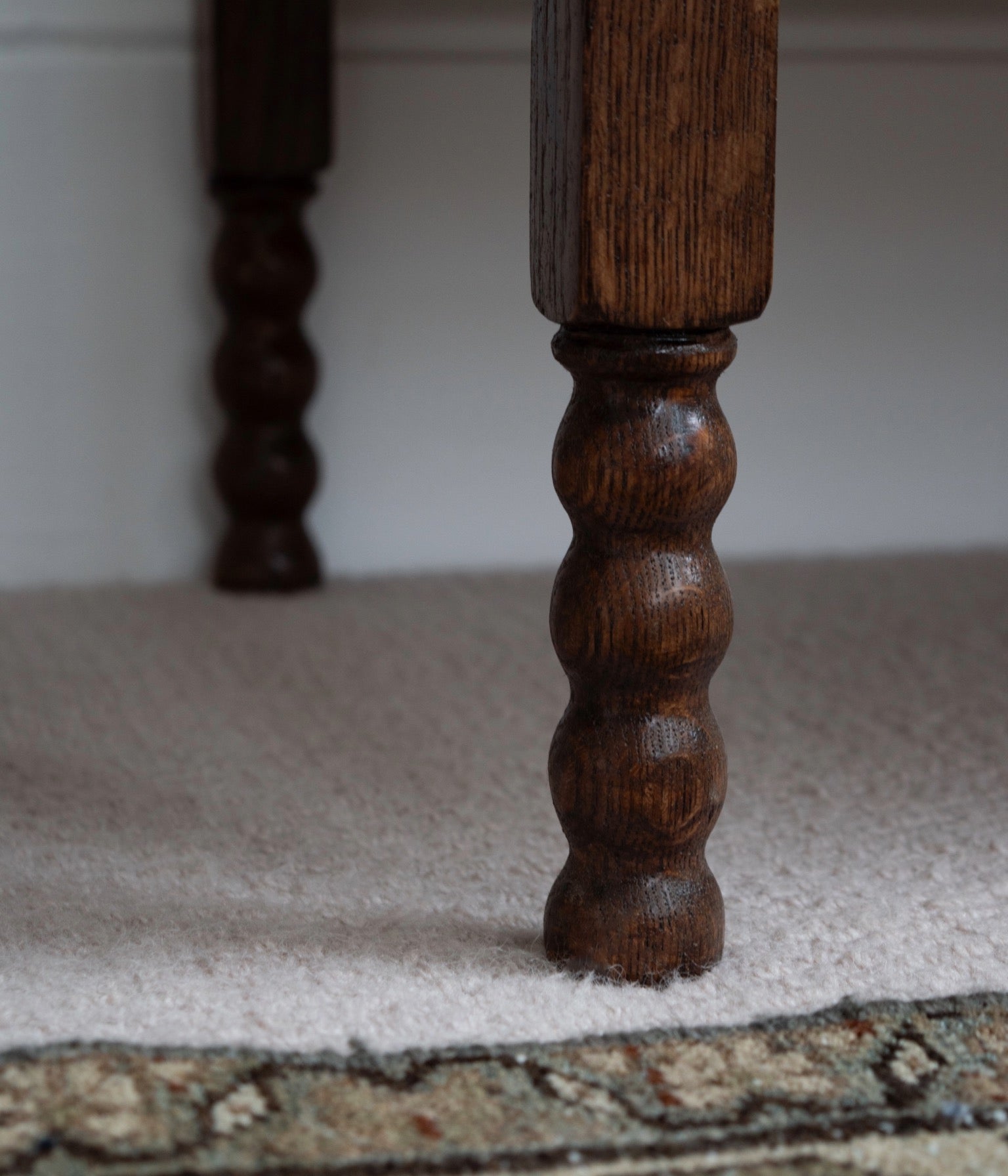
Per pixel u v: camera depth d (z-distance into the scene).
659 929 0.75
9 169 1.18
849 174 1.27
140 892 0.81
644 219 0.71
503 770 0.93
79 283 1.21
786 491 1.33
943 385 1.33
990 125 1.29
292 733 0.97
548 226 0.73
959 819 0.88
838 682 1.04
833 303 1.30
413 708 1.01
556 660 1.08
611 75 0.70
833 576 1.27
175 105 1.19
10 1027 0.72
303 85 1.12
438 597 1.22
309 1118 0.69
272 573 1.22
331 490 1.28
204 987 0.75
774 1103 0.70
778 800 0.90
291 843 0.86
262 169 1.12
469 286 1.26
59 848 0.85
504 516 1.31
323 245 1.23
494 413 1.28
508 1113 0.70
